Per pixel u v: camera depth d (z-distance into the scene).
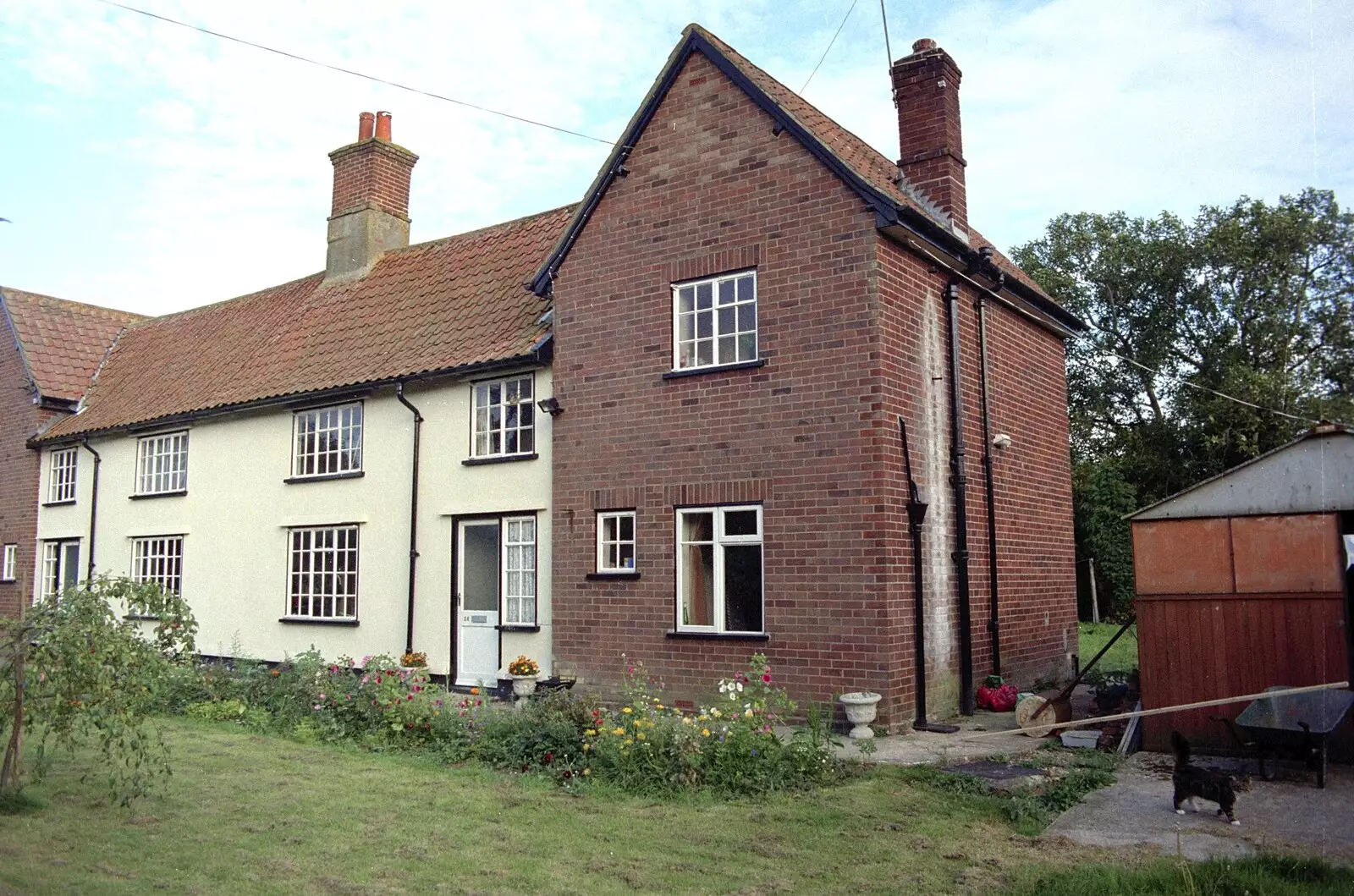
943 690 11.95
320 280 20.91
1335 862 6.32
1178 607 9.74
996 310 14.55
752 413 12.09
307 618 16.83
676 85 13.20
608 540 13.33
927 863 6.55
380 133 20.53
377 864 6.54
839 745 9.33
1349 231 17.34
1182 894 5.75
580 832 7.31
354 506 16.45
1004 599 13.74
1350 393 16.11
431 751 10.23
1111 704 11.63
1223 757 9.38
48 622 7.48
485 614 14.71
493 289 16.64
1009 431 14.51
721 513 12.30
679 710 11.02
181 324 23.81
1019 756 9.70
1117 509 28.53
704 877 6.32
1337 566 9.12
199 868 6.40
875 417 11.23
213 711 12.45
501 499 14.55
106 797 8.30
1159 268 31.83
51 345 24.20
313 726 11.36
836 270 11.66
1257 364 26.14
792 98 13.77
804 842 7.04
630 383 13.16
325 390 16.61
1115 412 34.84
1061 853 6.73
